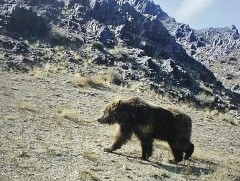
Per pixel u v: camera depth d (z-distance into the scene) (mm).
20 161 9469
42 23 35250
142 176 10180
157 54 40906
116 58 34656
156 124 12180
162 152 13664
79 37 36406
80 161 10352
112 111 12367
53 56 31016
